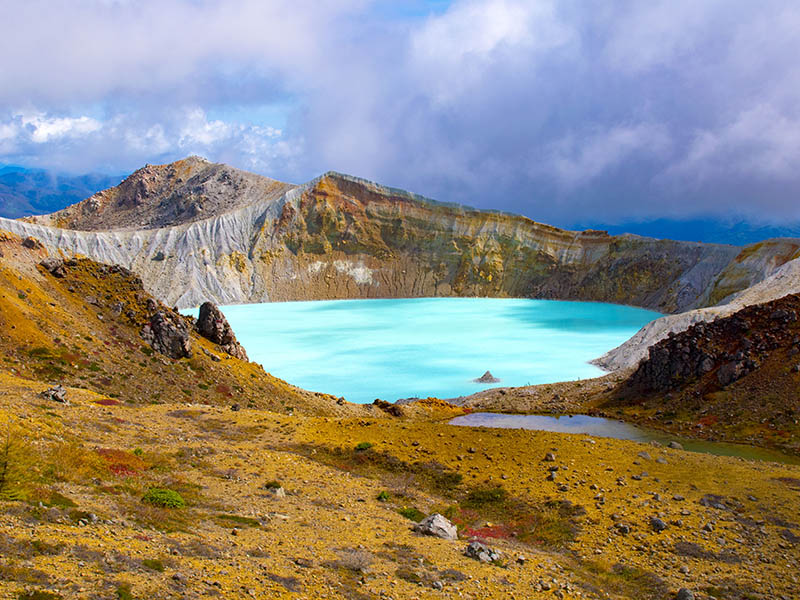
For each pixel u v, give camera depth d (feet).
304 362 585.63
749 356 334.24
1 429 106.11
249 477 134.72
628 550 115.65
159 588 58.59
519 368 552.00
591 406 378.73
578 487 146.72
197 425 188.34
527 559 106.22
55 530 67.82
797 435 265.75
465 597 79.61
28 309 287.28
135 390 269.23
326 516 111.86
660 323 524.52
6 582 51.37
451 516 133.28
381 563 87.10
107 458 114.83
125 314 333.83
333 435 186.91
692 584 101.30
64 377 254.06
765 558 111.24
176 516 90.94
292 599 64.49
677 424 315.58
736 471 156.25
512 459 166.09
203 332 378.73
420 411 374.02
